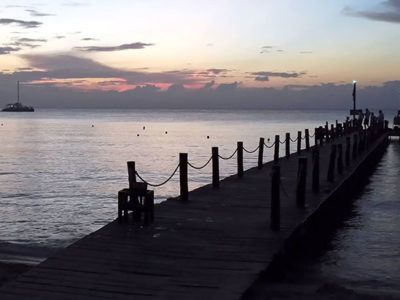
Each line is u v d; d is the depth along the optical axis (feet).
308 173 65.41
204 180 106.01
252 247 30.40
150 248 29.89
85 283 24.04
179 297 22.48
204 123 527.40
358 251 39.40
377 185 76.07
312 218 40.52
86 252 28.84
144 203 35.81
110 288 23.44
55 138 265.34
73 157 161.68
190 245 30.68
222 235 33.14
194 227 35.24
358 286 30.78
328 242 42.22
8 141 239.09
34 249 48.70
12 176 113.39
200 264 27.12
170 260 27.71
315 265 35.35
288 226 35.68
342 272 33.91
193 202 45.03
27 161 148.25
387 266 35.42
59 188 95.66
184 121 610.65
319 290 27.43
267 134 302.86
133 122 570.87
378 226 48.37
